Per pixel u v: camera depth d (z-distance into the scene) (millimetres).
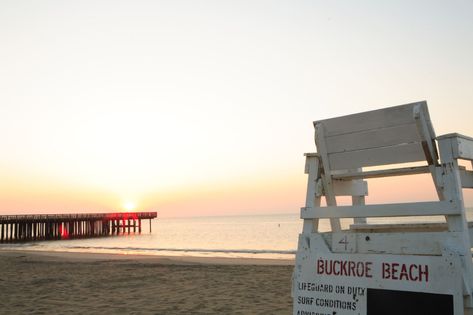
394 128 3186
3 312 7090
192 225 131250
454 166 2895
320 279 3305
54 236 58281
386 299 2963
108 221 68312
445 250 2775
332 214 3354
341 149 3453
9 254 27453
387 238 3084
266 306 7395
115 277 11711
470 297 2678
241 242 49531
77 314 6859
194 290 9289
